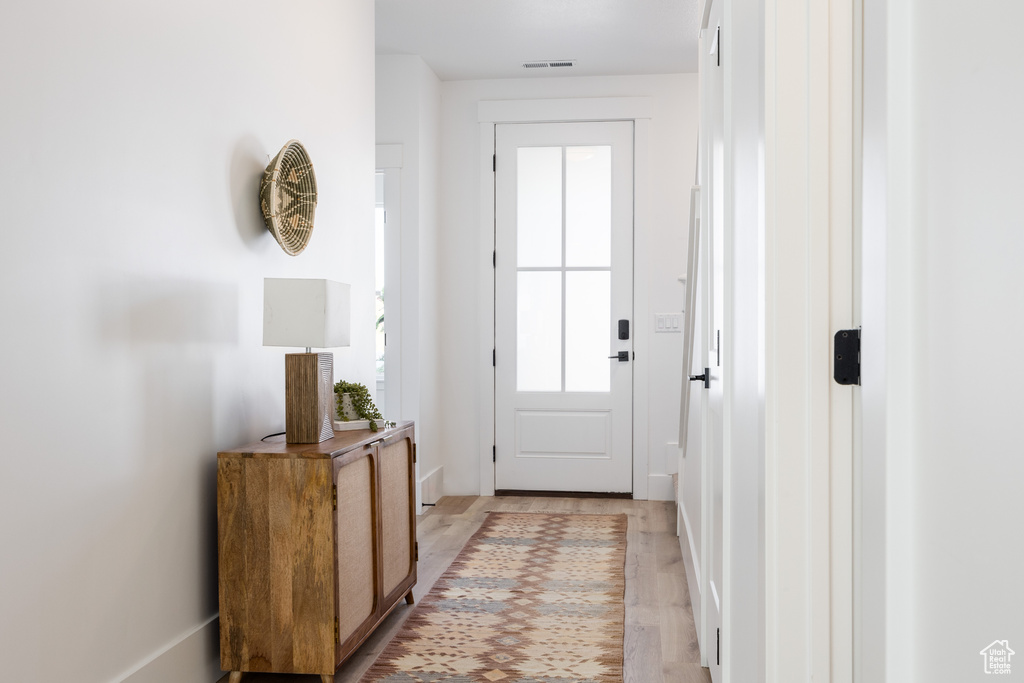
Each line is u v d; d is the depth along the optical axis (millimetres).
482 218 5211
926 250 729
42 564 1721
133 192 2025
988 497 605
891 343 777
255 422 2721
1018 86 548
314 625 2254
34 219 1695
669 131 5102
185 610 2271
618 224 5156
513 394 5246
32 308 1691
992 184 593
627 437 5180
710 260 2488
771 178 1241
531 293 5230
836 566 1229
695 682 2350
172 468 2207
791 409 1232
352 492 2418
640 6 4000
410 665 2471
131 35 2012
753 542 1477
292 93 2967
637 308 5133
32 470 1692
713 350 2371
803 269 1229
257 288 2721
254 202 2689
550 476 5242
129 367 2018
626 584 3340
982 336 614
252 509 2270
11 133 1634
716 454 2248
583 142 5168
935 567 714
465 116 5246
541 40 4480
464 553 3795
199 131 2338
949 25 666
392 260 4762
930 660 728
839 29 1210
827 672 1235
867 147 847
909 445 774
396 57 4734
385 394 4770
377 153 4750
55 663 1757
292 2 2959
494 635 2730
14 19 1639
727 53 2021
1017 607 557
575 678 2367
